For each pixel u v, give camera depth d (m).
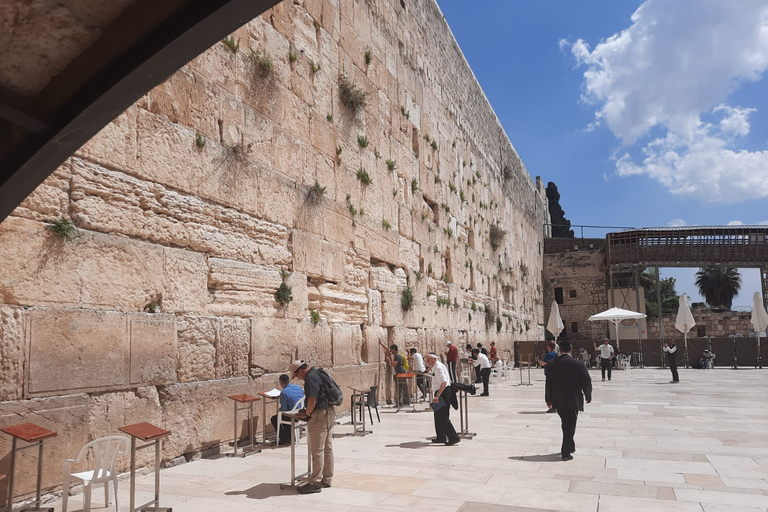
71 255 7.69
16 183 4.15
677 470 8.51
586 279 51.66
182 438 9.30
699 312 49.16
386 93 18.78
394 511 6.57
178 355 9.36
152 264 8.98
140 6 3.36
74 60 3.71
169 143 9.49
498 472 8.48
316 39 14.48
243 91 11.48
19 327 6.97
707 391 20.38
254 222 11.49
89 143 8.09
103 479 6.33
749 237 43.56
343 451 10.20
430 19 24.00
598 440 11.08
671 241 44.22
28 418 6.94
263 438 10.91
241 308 10.94
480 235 29.78
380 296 17.45
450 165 25.41
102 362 7.98
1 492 6.52
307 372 7.77
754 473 8.30
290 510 6.62
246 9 3.29
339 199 15.04
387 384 17.52
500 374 27.31
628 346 37.28
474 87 30.70
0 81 3.79
